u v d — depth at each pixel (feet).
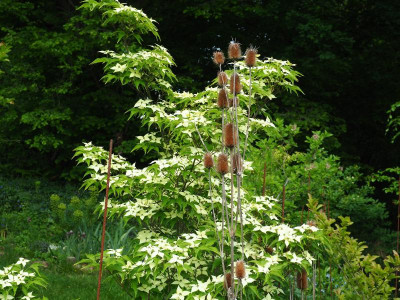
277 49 46.01
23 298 11.16
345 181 28.04
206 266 12.83
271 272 10.64
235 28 48.01
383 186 47.37
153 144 13.78
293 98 42.83
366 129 50.14
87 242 27.14
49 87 43.14
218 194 13.05
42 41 41.47
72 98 44.88
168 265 10.59
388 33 47.16
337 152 45.93
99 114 46.09
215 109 12.98
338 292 12.91
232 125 7.54
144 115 13.75
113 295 19.89
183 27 48.62
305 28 41.06
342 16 49.14
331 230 12.26
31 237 28.71
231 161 7.55
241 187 13.04
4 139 43.45
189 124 11.94
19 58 41.34
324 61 43.27
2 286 10.97
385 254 30.07
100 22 40.01
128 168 13.30
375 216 30.12
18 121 43.27
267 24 46.73
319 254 12.30
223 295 10.99
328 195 24.97
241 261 7.57
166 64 14.55
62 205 29.68
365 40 48.83
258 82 14.58
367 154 51.13
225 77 8.03
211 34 45.85
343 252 12.25
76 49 40.83
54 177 45.73
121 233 27.09
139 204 12.60
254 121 14.39
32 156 45.91
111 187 12.20
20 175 45.52
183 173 12.18
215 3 44.34
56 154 46.65
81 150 12.94
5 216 31.40
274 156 22.20
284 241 11.39
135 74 13.53
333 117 44.34
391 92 46.96
